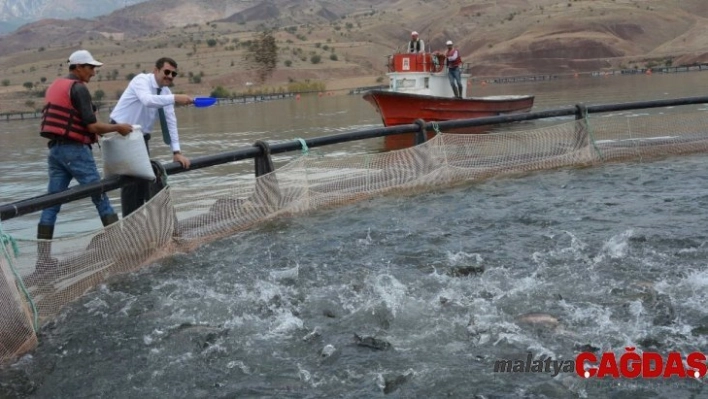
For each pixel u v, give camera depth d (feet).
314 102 179.42
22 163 64.59
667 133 40.01
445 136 34.63
